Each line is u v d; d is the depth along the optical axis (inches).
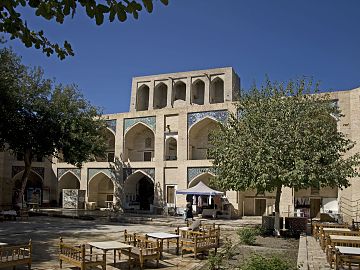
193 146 950.4
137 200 1041.5
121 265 324.5
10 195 1043.9
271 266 235.0
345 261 273.4
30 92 770.8
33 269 299.1
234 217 828.0
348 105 748.0
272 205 844.0
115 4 98.8
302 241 444.8
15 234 516.1
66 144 776.9
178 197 915.4
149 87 1173.1
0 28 112.0
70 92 826.2
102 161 1087.6
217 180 565.6
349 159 523.2
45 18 104.3
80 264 275.9
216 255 329.7
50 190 1095.0
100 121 897.5
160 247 359.3
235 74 1131.9
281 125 502.3
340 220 716.0
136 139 1050.1
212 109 902.4
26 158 816.3
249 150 501.7
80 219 786.8
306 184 484.7
